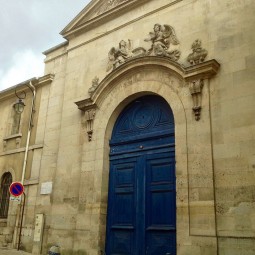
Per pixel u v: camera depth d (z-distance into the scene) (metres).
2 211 13.01
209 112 7.98
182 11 9.48
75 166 10.63
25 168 12.45
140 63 9.65
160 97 9.57
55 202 10.78
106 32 11.41
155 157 9.11
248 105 7.45
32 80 13.33
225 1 8.60
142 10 10.54
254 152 7.08
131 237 8.91
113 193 9.70
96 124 10.45
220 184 7.37
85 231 9.55
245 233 6.75
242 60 7.83
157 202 8.67
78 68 11.90
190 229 7.48
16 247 11.43
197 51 8.60
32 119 13.09
